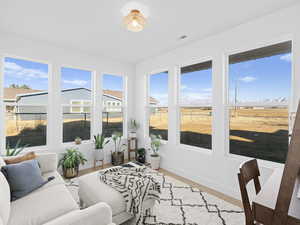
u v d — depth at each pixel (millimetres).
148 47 3135
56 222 973
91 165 3564
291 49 1956
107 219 1148
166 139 3576
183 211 1983
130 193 1716
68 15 2070
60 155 3170
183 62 3066
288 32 1873
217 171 2549
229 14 2035
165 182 2801
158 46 3086
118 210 1597
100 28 2408
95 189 1773
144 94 3990
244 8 1912
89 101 3648
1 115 2631
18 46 2697
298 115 782
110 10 1963
